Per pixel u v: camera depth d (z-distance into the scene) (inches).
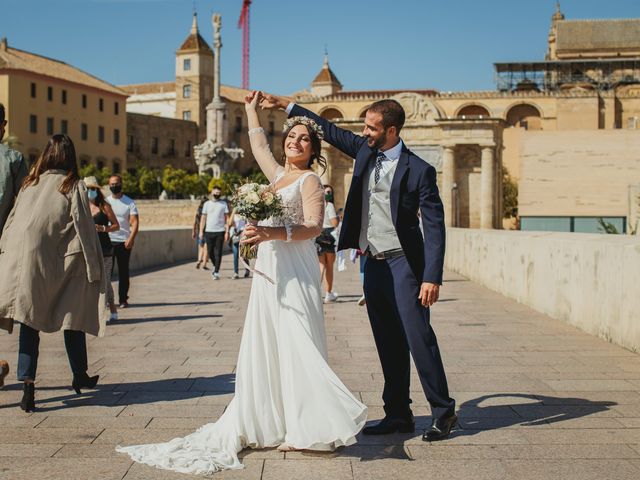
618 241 389.1
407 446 206.1
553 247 477.7
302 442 194.9
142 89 5260.8
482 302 573.3
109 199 510.9
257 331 203.3
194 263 1031.6
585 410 242.2
